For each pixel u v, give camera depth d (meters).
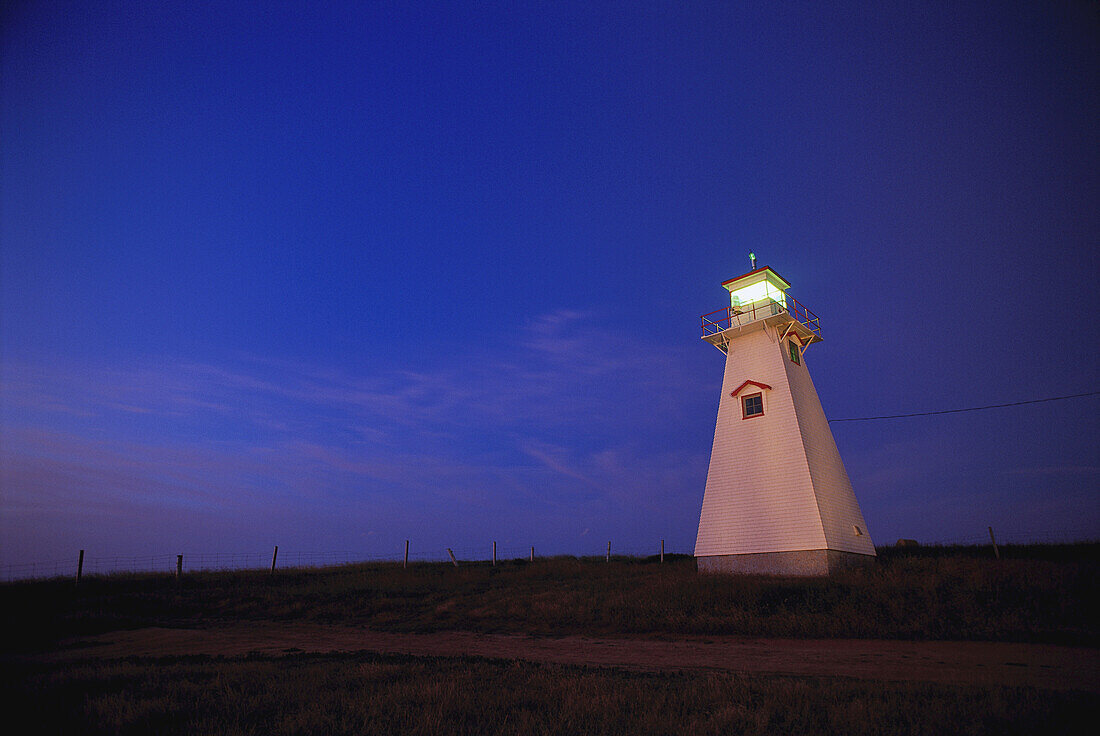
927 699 8.68
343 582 30.48
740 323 32.47
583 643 17.08
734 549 28.67
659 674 11.82
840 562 26.56
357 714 8.21
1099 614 16.14
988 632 15.20
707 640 16.75
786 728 7.66
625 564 36.78
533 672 11.85
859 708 8.02
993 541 26.44
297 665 12.96
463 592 27.61
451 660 13.82
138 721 7.95
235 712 8.40
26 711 8.59
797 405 29.50
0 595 26.06
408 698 9.03
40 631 19.61
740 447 30.05
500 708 8.70
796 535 26.89
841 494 29.36
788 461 28.17
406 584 29.97
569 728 7.64
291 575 33.84
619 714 8.22
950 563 22.80
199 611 24.91
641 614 20.25
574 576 31.42
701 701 8.94
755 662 13.39
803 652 14.39
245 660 14.12
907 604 17.91
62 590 27.45
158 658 14.56
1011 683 10.45
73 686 10.27
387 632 20.23
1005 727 7.42
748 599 20.34
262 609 25.16
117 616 22.86
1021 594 17.95
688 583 23.88
